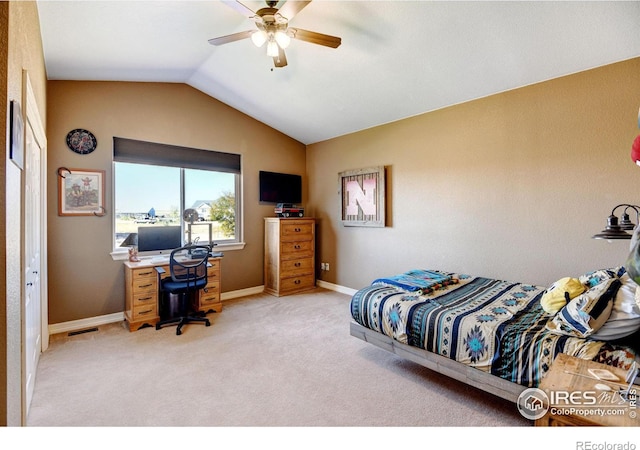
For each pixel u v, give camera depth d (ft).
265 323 11.32
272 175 16.05
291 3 6.32
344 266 15.55
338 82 11.30
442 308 7.18
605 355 4.94
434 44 8.58
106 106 11.29
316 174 17.08
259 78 12.04
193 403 6.63
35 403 6.55
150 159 12.28
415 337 7.18
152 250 12.05
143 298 10.82
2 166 3.53
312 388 7.22
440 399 6.79
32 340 7.06
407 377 7.72
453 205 11.33
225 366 8.22
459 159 11.12
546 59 8.30
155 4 7.44
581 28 7.16
